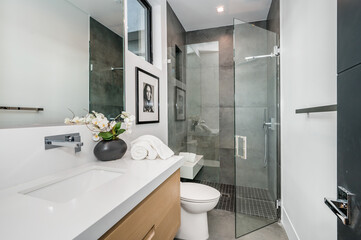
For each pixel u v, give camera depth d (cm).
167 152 123
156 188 86
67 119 95
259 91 187
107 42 127
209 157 265
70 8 103
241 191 176
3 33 74
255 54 180
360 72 46
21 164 72
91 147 108
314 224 104
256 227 164
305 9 116
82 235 41
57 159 87
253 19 247
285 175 164
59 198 78
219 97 260
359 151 46
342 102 55
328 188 89
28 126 82
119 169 92
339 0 57
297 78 132
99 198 59
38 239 39
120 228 58
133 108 150
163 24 204
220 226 167
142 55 190
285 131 163
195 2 213
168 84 215
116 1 135
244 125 179
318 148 99
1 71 73
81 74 109
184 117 262
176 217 113
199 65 264
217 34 265
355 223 47
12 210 51
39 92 87
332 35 85
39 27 88
